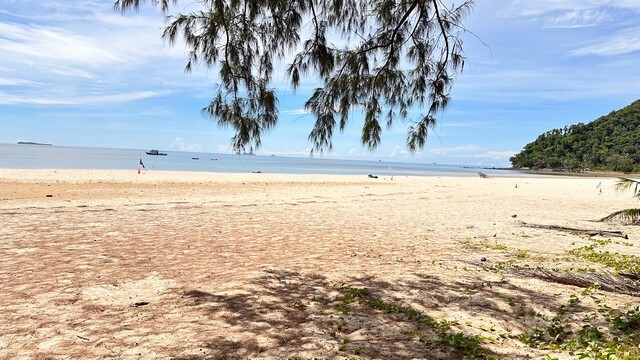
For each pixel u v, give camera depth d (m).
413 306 5.68
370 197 23.67
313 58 5.45
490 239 11.59
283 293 6.31
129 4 4.70
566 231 13.24
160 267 7.77
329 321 5.03
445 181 47.56
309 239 11.06
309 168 106.00
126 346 4.27
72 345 4.28
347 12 5.51
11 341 4.36
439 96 6.11
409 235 12.04
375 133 6.20
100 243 9.70
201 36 5.19
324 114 5.97
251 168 84.00
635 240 12.05
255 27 5.38
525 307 5.42
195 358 4.01
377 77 6.04
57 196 18.44
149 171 40.34
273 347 4.27
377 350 4.17
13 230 10.90
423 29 5.83
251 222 13.66
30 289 6.20
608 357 3.70
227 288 6.52
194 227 12.36
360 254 9.34
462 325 4.90
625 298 5.78
